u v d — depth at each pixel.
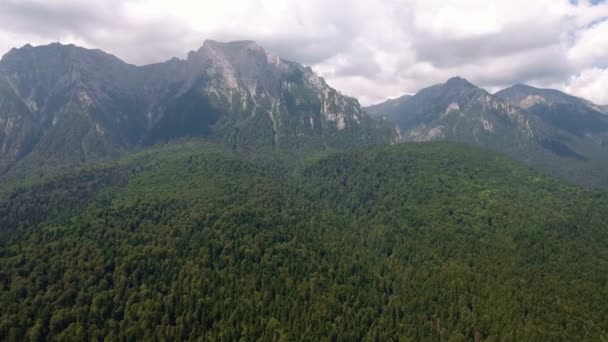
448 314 177.25
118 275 185.75
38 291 176.12
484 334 164.25
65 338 156.62
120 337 159.50
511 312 168.50
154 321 166.00
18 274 182.88
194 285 182.00
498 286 186.62
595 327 160.25
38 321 162.00
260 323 167.88
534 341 152.88
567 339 155.25
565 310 170.12
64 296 173.00
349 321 174.50
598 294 180.88
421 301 186.88
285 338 158.38
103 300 172.88
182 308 173.38
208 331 165.25
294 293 185.25
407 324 176.88
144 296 176.75
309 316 172.50
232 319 168.62
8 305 165.88
